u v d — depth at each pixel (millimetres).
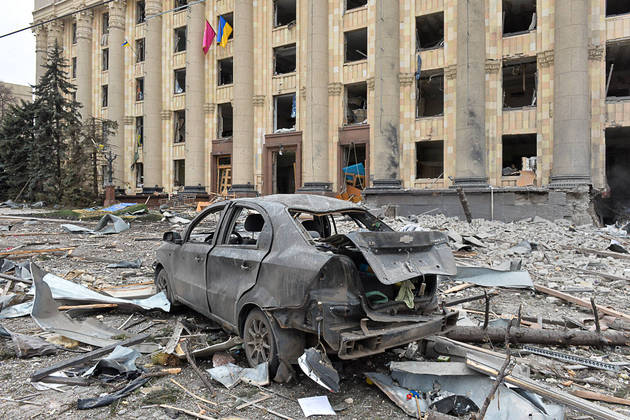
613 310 5684
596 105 17734
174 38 32750
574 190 16594
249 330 3980
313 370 3223
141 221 19859
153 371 3891
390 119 21438
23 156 33688
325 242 3979
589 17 17844
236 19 27125
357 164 23719
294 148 26562
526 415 2877
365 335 3258
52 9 40719
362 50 27500
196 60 29562
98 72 38219
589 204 17438
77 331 4742
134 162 35125
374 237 3449
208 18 29875
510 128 19594
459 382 3334
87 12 37938
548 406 3008
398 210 20422
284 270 3623
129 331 5031
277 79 26812
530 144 26406
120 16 35344
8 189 35188
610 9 23234
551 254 10422
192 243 5242
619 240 12703
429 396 3291
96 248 11891
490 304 6301
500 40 19750
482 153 19188
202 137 29953
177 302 5547
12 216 21797
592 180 17688
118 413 3191
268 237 4016
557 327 5270
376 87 21781
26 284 6941
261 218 4527
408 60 21812
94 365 3963
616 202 25500
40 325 4695
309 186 23781
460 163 19453
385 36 21516
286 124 34438
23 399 3371
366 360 4133
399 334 3443
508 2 20906
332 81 24188
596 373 4043
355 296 3412
